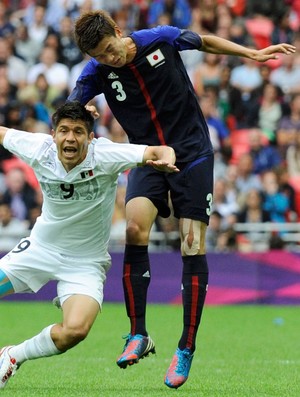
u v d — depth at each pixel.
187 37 20.17
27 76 56.00
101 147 18.27
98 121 52.59
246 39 56.25
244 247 46.81
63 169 18.23
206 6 56.59
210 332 34.03
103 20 18.58
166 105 19.95
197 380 21.61
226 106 54.19
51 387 20.09
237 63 55.34
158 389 19.91
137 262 20.22
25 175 50.22
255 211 47.78
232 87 54.44
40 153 18.41
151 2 57.16
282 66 55.50
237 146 53.12
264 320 38.28
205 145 20.33
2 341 30.30
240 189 49.00
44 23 57.81
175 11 56.66
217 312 41.75
